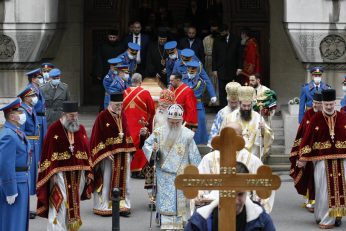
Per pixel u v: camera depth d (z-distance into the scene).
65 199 15.65
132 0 26.77
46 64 21.39
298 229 16.48
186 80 21.45
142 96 20.17
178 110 15.62
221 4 26.39
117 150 17.39
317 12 22.27
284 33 25.36
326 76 22.48
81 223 15.92
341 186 16.72
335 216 16.62
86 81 26.62
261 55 26.62
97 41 26.64
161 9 26.16
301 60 22.61
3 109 14.33
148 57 23.55
